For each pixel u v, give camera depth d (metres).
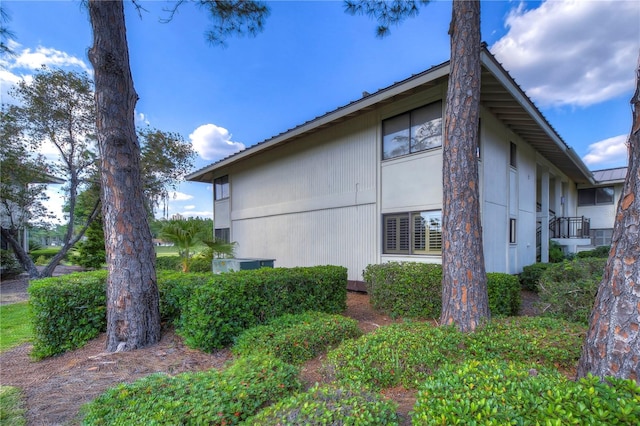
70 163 11.42
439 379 2.01
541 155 11.16
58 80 10.39
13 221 11.27
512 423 1.42
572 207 15.37
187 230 9.07
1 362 3.79
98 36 4.02
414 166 7.11
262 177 11.94
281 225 11.00
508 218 8.47
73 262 14.19
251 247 12.47
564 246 13.10
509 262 8.50
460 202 3.94
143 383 2.59
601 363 1.95
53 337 3.92
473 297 3.77
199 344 3.83
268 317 4.40
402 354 2.88
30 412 2.55
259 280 4.40
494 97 6.81
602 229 15.45
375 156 7.98
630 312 1.85
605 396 1.51
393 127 7.65
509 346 2.84
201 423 2.04
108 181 4.09
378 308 5.99
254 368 2.78
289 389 2.62
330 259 9.14
